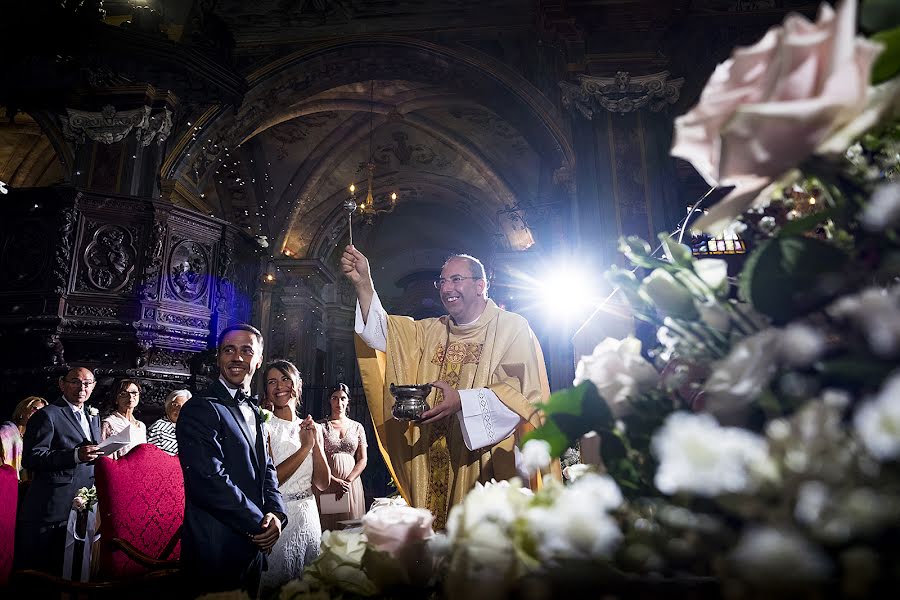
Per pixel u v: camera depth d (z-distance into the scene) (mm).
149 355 9031
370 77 11836
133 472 2729
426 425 2383
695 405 687
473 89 11453
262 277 16016
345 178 17094
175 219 9445
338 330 19531
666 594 627
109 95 9797
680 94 9969
